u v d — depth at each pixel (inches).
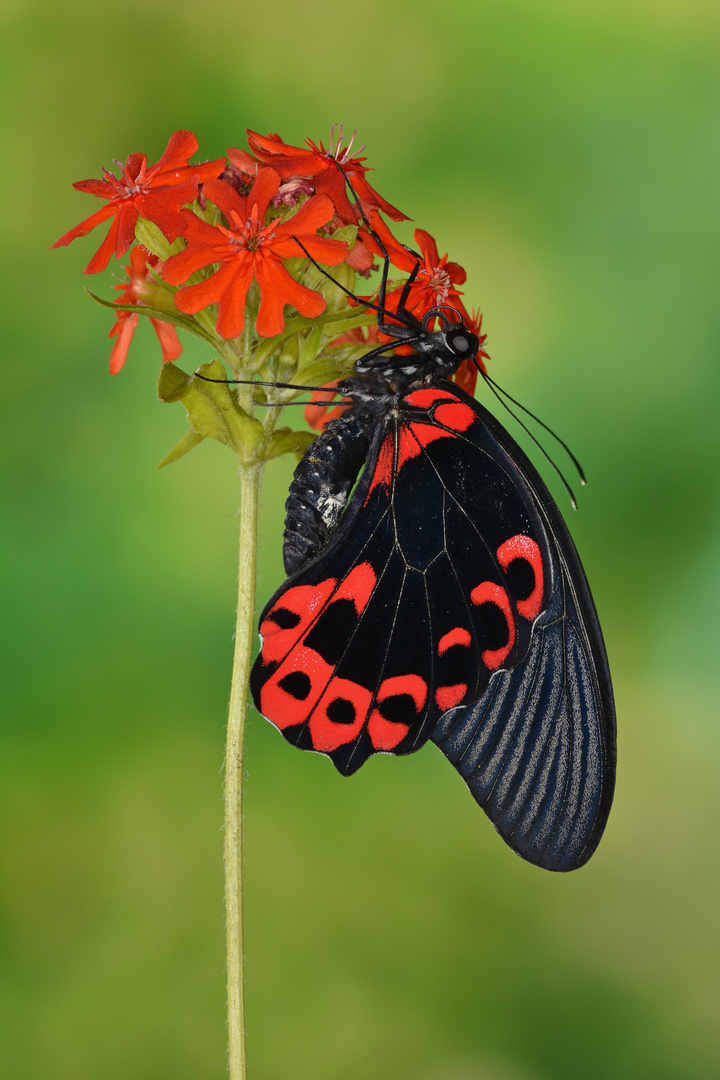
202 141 44.8
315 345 29.2
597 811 29.0
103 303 28.8
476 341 29.3
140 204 28.7
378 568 28.9
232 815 28.6
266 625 28.8
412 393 29.0
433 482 29.0
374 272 29.6
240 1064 28.5
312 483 29.0
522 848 29.0
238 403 29.0
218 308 28.9
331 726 28.9
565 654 29.0
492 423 29.0
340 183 29.1
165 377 28.8
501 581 29.0
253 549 28.9
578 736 29.0
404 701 29.0
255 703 28.7
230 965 28.5
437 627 29.0
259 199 28.7
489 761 29.0
